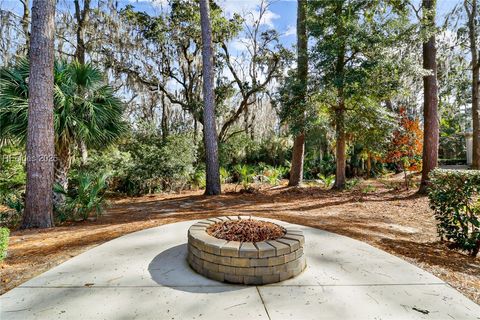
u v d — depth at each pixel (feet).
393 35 23.97
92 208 19.27
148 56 38.91
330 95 26.68
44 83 15.62
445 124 63.72
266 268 7.97
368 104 27.12
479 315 6.38
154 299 7.06
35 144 15.44
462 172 10.63
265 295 7.30
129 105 41.16
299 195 27.48
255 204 22.81
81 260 9.68
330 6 25.80
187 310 6.56
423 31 23.29
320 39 26.53
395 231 13.61
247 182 34.91
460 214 10.61
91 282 7.98
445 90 49.70
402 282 8.02
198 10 38.22
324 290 7.55
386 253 10.38
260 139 48.60
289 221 15.72
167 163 31.89
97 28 33.94
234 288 7.70
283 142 48.47
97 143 20.56
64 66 19.93
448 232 10.97
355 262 9.50
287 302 6.93
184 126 44.06
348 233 13.16
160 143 37.09
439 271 8.80
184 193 31.99
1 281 8.11
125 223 15.81
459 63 43.16
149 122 39.29
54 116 17.51
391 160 31.96
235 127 47.39
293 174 34.45
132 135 36.17
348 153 44.57
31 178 15.37
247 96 42.96
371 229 13.94
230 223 10.68
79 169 27.81
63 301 6.93
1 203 22.26
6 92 17.78
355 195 26.35
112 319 6.16
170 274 8.58
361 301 6.97
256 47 42.55
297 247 8.55
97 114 19.58
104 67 35.24
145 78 39.52
